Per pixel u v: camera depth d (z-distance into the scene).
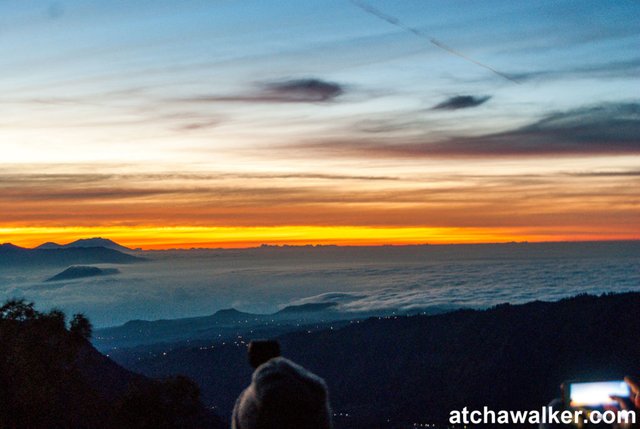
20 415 24.00
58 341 25.38
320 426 4.77
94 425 25.78
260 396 4.66
